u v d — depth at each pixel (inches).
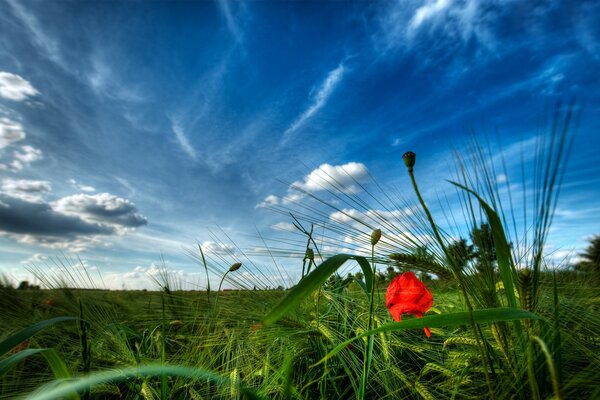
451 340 59.9
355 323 90.6
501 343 49.2
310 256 74.3
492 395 41.5
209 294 104.3
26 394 65.5
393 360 79.0
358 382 75.1
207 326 95.7
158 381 77.5
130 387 69.9
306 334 79.2
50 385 44.6
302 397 67.3
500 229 41.8
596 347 60.3
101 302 130.1
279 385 65.9
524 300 44.4
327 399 72.3
